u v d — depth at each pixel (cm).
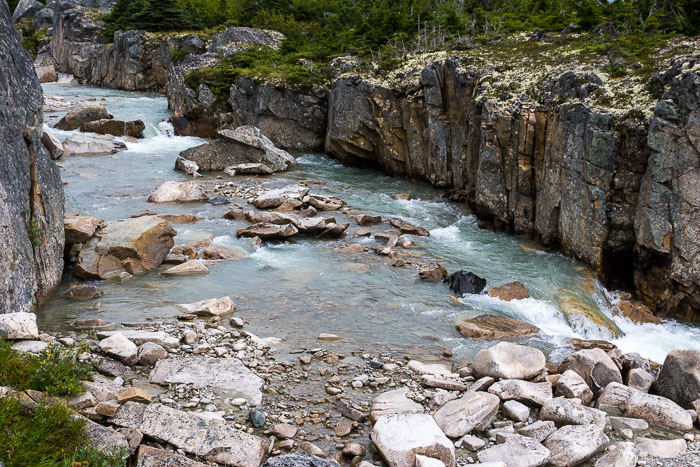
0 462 682
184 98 3706
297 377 1063
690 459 846
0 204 1147
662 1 2544
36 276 1333
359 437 890
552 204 1812
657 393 1084
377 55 3117
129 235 1595
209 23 5966
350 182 2658
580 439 855
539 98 1912
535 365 1093
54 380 863
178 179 2609
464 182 2341
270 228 1900
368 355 1168
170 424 826
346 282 1571
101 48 6312
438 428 852
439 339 1271
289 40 4006
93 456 716
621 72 1761
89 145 3064
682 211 1420
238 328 1272
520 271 1667
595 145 1599
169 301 1399
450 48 2688
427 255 1789
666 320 1492
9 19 1298
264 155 2841
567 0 3281
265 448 815
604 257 1631
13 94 1245
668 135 1431
